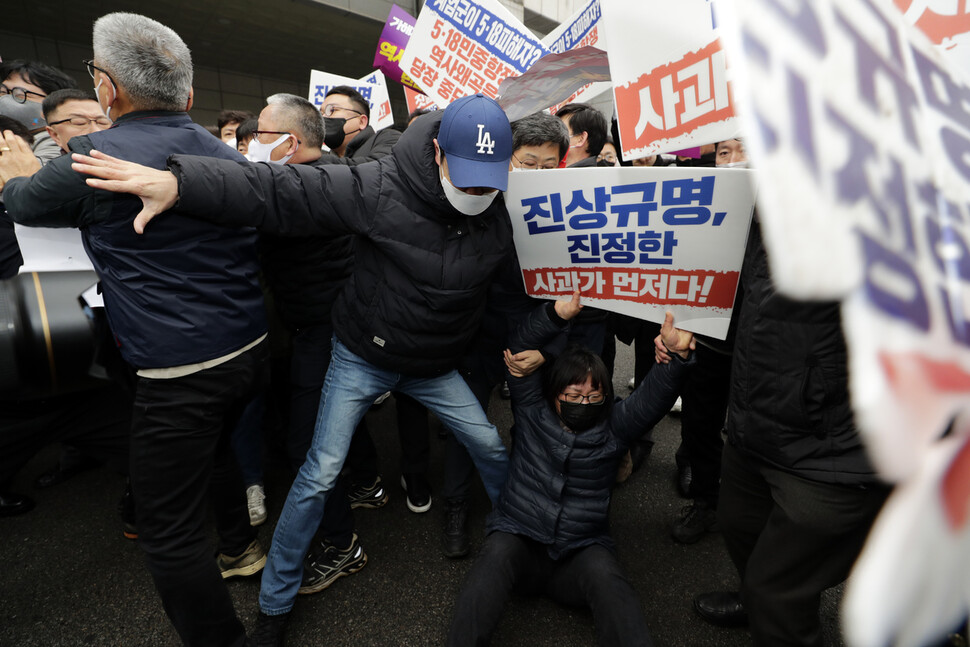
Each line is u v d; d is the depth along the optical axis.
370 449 2.12
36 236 1.27
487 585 1.42
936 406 0.28
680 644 1.56
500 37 2.13
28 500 2.09
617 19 0.95
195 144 1.20
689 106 0.89
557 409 1.62
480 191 1.28
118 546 1.91
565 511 1.58
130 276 1.12
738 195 1.22
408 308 1.39
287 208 1.21
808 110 0.30
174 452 1.18
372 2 8.27
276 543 1.47
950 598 0.27
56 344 1.18
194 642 1.28
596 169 1.36
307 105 1.71
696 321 1.43
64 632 1.55
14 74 2.13
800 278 0.27
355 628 1.59
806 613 1.07
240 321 1.26
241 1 7.72
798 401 1.00
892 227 0.30
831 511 0.99
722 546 1.98
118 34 1.11
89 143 1.06
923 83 0.37
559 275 1.56
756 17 0.30
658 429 2.85
